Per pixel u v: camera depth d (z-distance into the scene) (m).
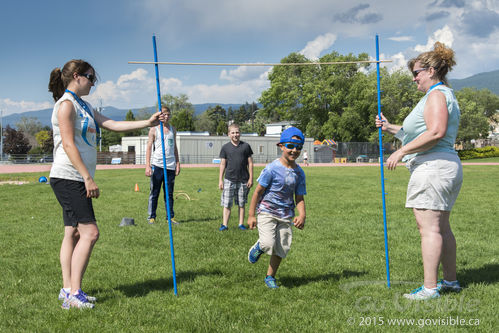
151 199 8.04
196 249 5.93
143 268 4.97
